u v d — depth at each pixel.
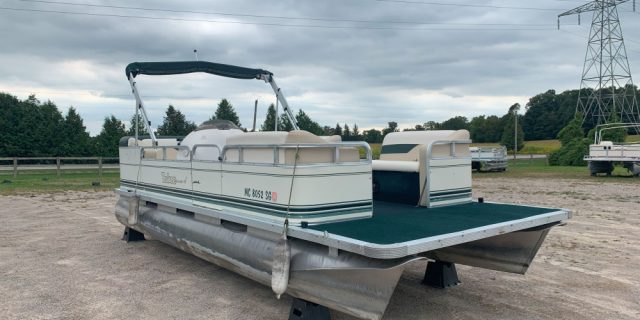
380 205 5.04
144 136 7.95
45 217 9.85
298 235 3.64
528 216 4.27
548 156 31.41
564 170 24.72
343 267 3.32
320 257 3.53
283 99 6.71
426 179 4.80
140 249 6.86
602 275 5.41
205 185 5.08
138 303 4.57
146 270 5.75
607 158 19.38
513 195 12.95
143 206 6.68
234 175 4.56
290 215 3.84
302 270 3.62
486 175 21.59
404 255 3.05
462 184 5.12
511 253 4.43
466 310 4.38
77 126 34.06
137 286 5.11
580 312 4.29
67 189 15.62
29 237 7.75
